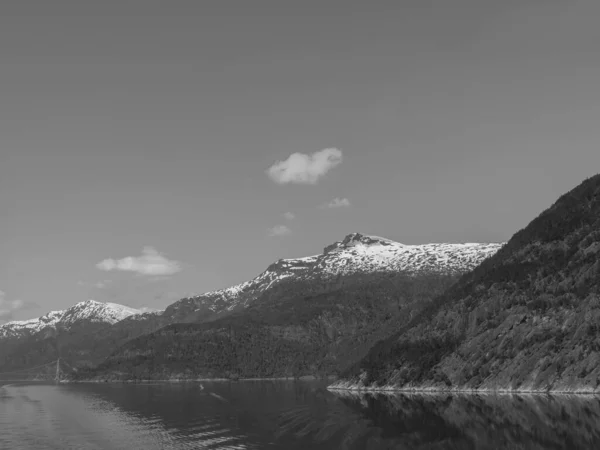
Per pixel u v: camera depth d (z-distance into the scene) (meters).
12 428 138.62
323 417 142.00
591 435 95.69
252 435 116.81
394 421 127.62
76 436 122.12
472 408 137.12
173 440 112.62
